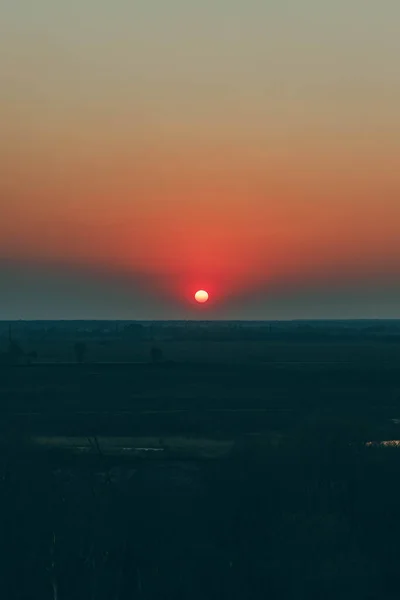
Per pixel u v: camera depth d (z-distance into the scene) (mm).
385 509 117062
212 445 162750
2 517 111688
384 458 124938
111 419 197625
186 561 110000
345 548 112062
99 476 127688
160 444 164375
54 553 109188
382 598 106250
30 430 173375
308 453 125625
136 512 115625
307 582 107188
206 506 118312
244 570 109125
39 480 117562
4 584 106375
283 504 119000
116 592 108000
